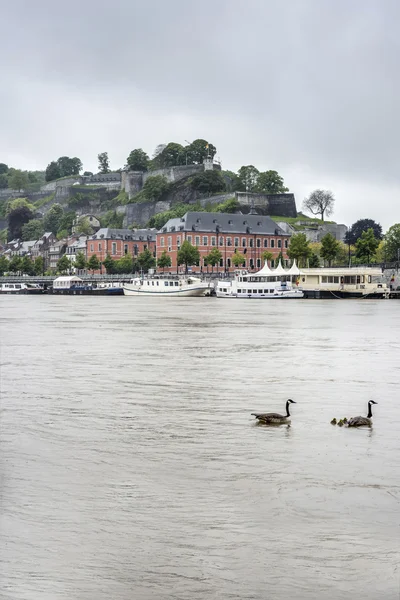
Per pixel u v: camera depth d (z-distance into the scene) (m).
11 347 64.50
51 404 36.72
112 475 24.58
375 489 23.08
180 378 45.44
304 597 16.36
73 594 16.47
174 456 26.94
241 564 17.84
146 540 19.19
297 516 20.80
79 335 77.75
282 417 32.62
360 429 31.22
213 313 122.94
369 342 69.44
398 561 17.97
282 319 105.50
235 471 25.02
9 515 20.88
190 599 16.30
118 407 35.97
